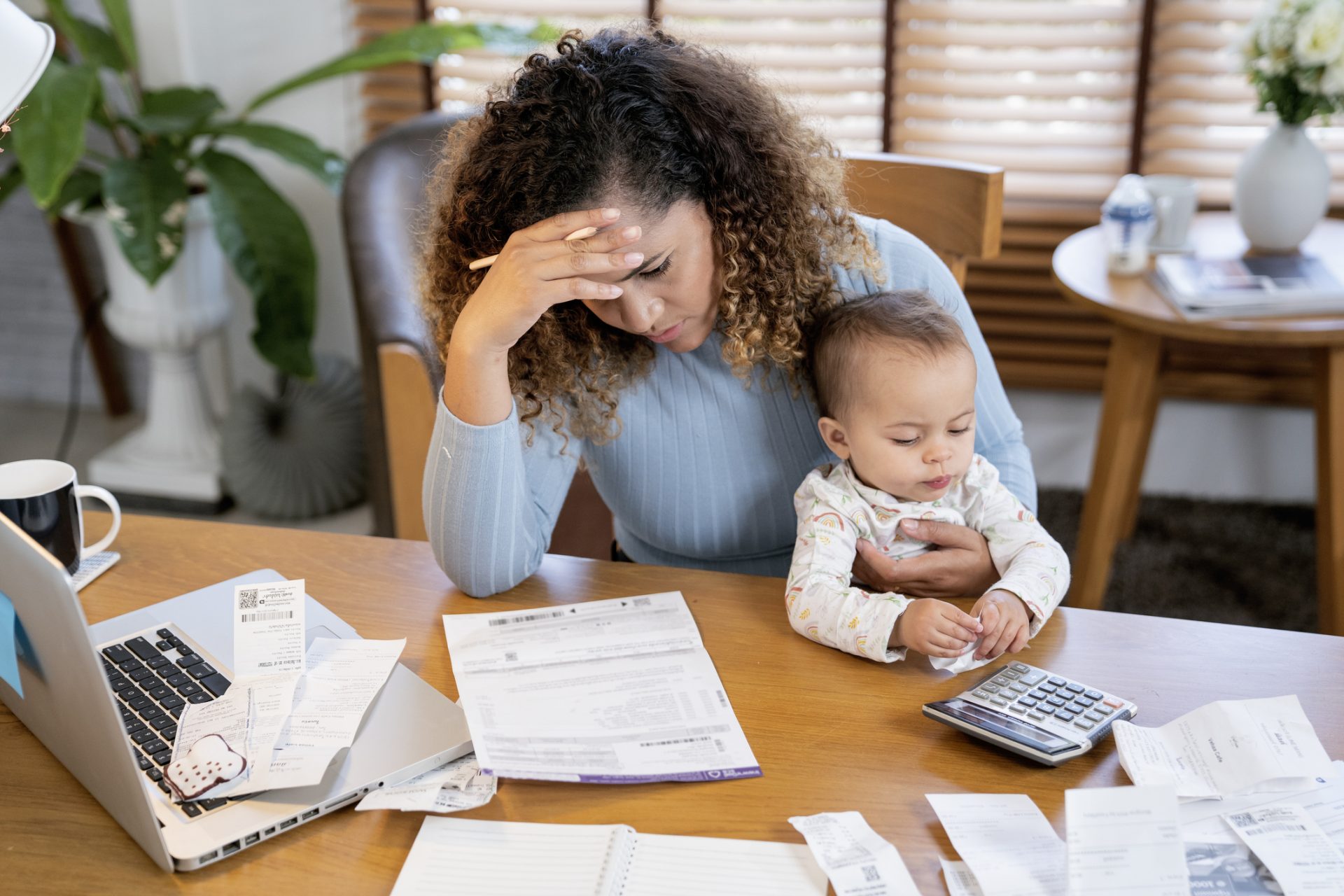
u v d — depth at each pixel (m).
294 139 2.32
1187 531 2.45
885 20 2.35
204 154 2.31
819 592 0.92
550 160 0.90
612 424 1.12
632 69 0.93
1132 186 1.94
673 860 0.70
